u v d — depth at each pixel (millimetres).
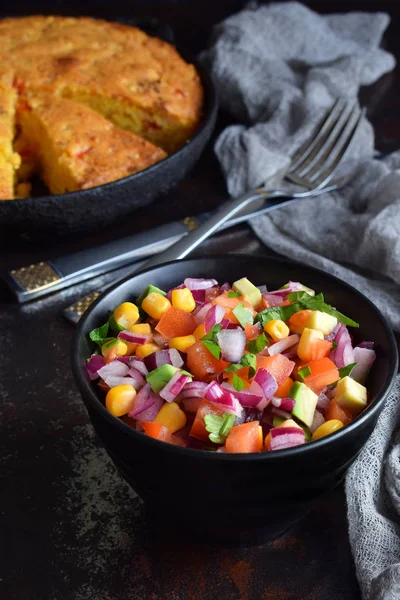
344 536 478
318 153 728
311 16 922
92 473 506
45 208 616
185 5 1063
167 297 500
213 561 467
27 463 512
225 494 427
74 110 726
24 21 864
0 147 701
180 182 727
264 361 456
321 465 428
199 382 446
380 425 505
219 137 744
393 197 656
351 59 842
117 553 471
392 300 597
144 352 471
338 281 499
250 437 425
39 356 575
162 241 641
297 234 656
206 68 859
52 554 471
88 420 535
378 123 826
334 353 473
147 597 454
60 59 786
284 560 467
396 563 445
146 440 419
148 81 769
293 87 801
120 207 644
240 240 666
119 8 1056
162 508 451
